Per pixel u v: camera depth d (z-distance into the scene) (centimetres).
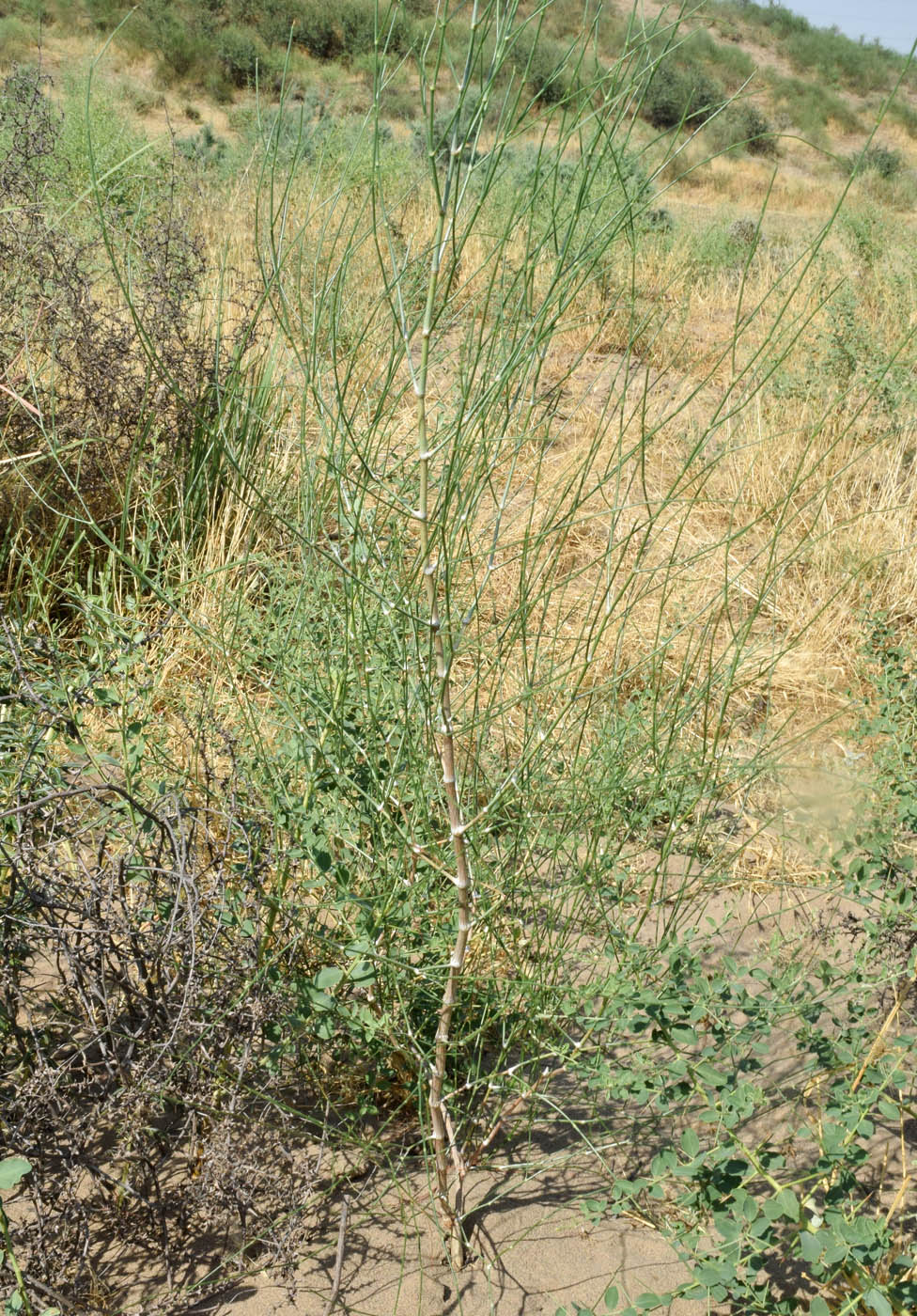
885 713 317
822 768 308
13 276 379
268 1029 184
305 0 1825
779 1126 211
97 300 430
